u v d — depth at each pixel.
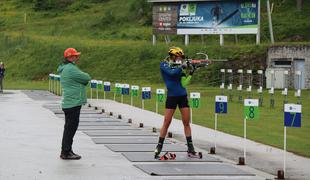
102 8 150.38
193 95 34.84
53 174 21.69
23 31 139.00
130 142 31.11
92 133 35.25
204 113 50.22
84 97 25.42
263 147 30.42
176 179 20.92
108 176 21.36
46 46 119.19
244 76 90.62
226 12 95.75
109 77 101.44
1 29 143.50
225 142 32.09
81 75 25.12
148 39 121.88
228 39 115.56
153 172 22.12
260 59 91.94
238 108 55.53
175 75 25.06
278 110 54.00
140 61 104.12
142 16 135.62
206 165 24.12
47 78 108.31
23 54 118.69
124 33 127.00
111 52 109.50
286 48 88.31
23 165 23.61
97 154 26.77
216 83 91.25
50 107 54.28
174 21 100.25
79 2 157.50
